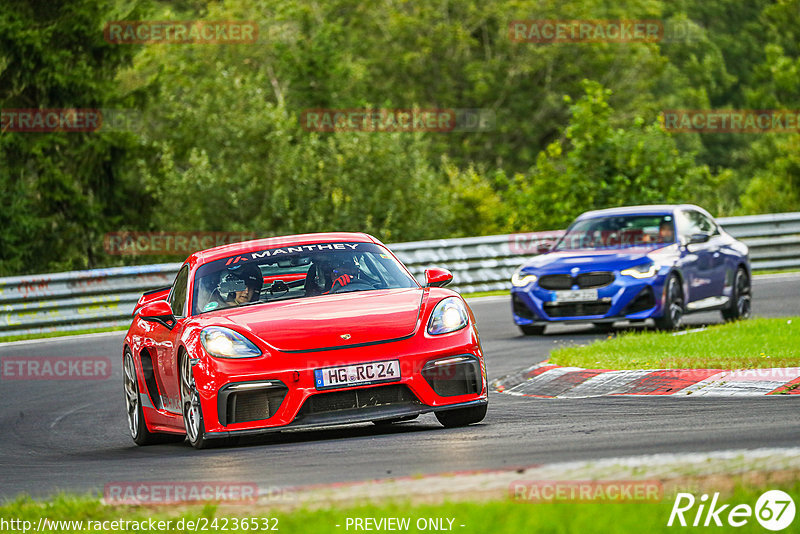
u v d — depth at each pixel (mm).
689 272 52406
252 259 31438
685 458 19172
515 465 21188
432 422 30688
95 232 119688
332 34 161750
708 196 121125
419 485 18531
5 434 36938
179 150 118562
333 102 155875
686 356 37688
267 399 26766
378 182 114750
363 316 27688
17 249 113312
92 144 119062
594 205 104750
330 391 26531
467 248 82625
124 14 125688
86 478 25500
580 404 31844
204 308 30078
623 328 54719
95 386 47812
